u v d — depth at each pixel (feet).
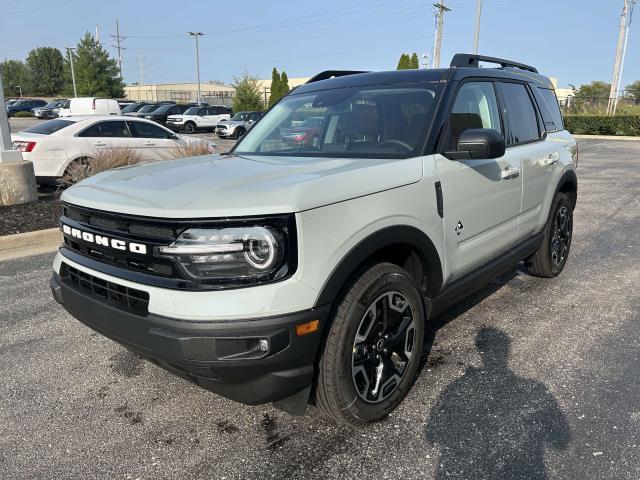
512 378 10.69
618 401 9.77
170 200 7.61
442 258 10.21
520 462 8.14
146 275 7.69
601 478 7.75
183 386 10.69
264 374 7.49
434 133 10.20
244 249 7.13
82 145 33.19
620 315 13.93
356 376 8.73
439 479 7.83
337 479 7.89
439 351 11.95
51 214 25.22
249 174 8.75
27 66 317.63
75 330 13.39
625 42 119.03
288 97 13.75
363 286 8.40
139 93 249.96
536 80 15.71
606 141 85.15
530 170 13.64
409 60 118.93
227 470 8.14
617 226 24.50
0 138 27.68
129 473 8.09
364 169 8.68
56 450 8.66
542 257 15.98
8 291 16.17
